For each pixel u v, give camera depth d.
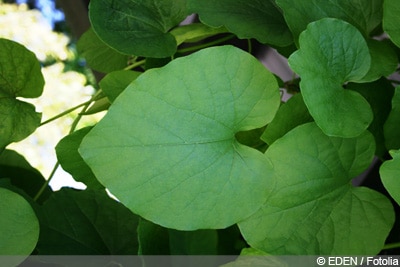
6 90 0.91
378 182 1.10
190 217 0.77
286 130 0.85
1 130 0.89
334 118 0.77
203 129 0.77
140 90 0.76
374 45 0.88
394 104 0.83
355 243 0.83
